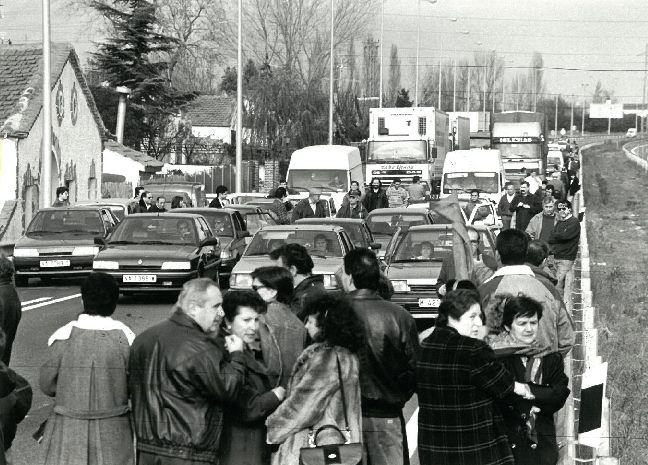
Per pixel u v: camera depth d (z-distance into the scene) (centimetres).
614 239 4181
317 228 2250
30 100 4400
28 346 1717
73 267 2697
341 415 739
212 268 2595
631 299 2439
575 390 1266
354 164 4838
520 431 788
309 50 7919
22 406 825
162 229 2572
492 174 4819
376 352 832
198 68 8831
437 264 2080
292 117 7444
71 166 4931
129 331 805
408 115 5300
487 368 749
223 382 730
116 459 780
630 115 17525
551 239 2159
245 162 7275
